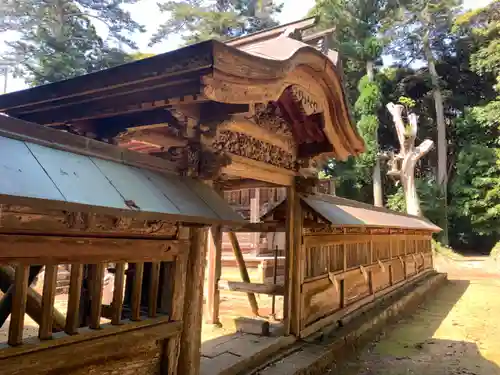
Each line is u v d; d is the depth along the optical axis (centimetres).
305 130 532
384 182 2723
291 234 545
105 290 766
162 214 263
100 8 2108
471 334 754
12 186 194
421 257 1391
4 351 216
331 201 711
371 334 700
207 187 357
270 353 477
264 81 336
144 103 338
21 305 227
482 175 2286
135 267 302
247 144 442
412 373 541
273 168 491
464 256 2289
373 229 891
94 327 267
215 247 597
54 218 243
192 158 356
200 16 2362
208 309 586
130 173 289
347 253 757
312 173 580
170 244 323
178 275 333
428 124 2864
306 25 456
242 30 2642
